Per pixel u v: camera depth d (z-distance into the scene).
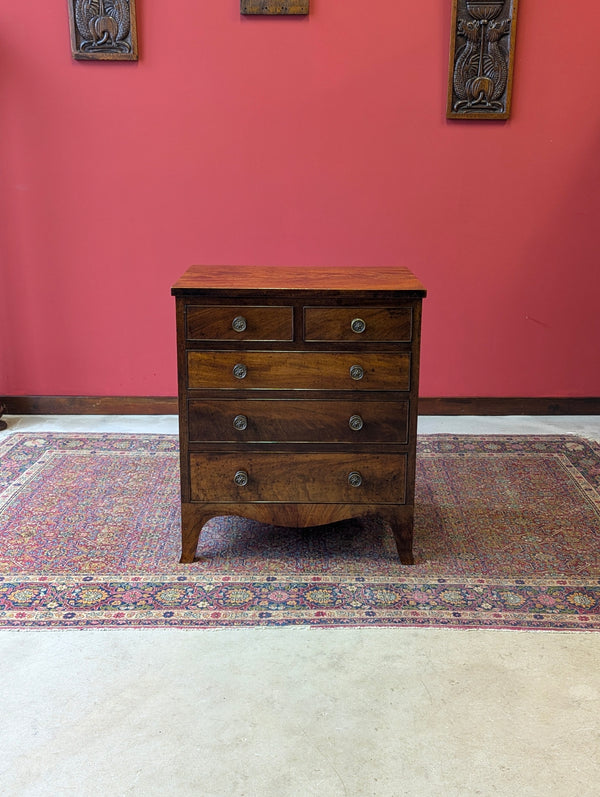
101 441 3.72
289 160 3.89
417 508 3.03
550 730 1.82
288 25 3.73
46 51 3.76
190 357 2.45
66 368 4.16
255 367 2.46
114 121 3.85
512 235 3.98
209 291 2.40
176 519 2.92
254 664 2.06
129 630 2.21
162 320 4.09
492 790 1.64
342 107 3.83
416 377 2.46
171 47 3.76
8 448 3.62
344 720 1.85
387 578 2.51
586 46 3.75
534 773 1.69
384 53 3.76
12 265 4.02
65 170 3.91
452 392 4.20
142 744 1.77
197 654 2.10
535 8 3.71
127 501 3.07
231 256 4.02
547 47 3.75
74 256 4.01
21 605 2.34
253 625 2.24
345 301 2.41
